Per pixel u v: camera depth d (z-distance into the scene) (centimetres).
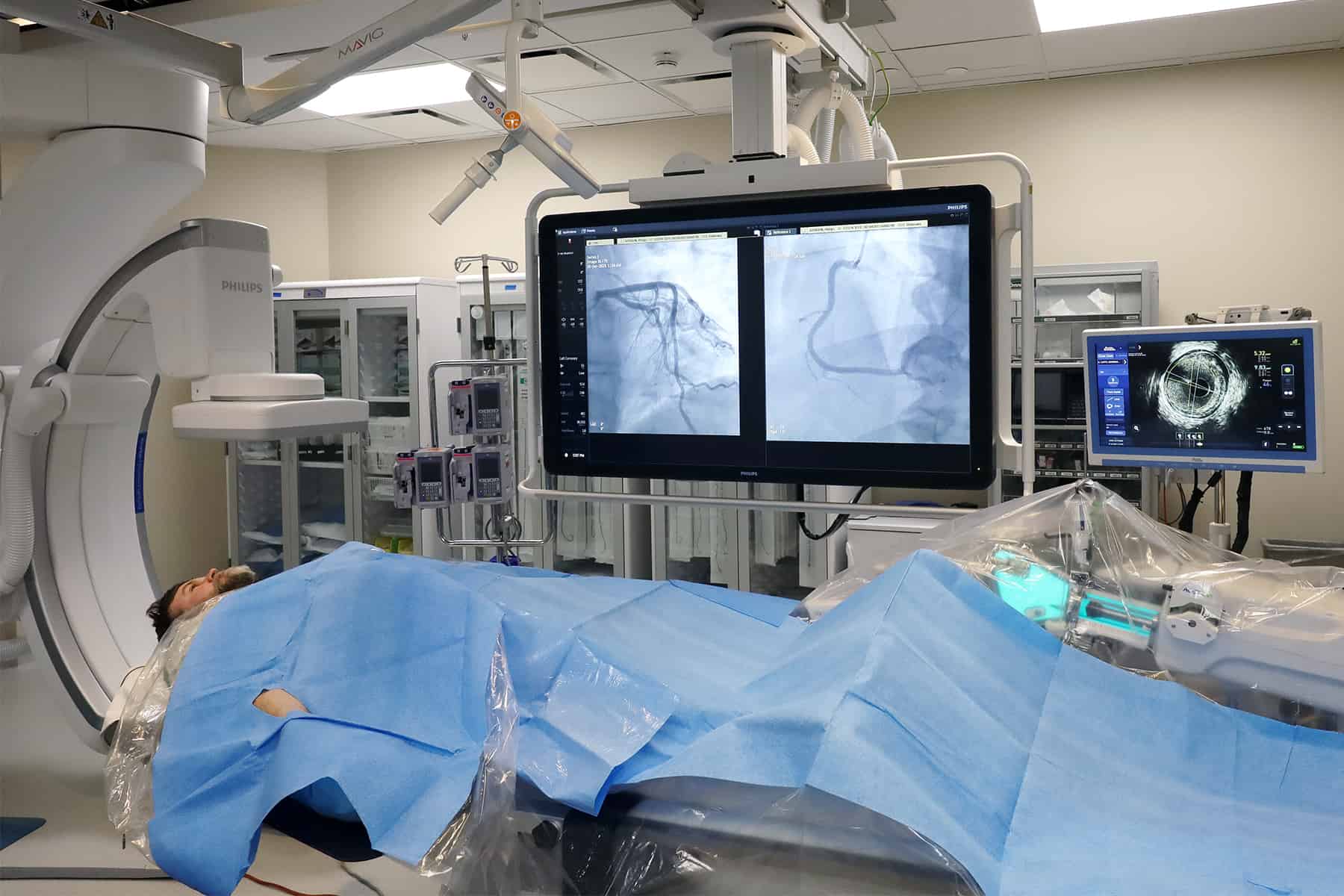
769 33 202
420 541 516
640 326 211
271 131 546
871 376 195
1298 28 400
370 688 168
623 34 385
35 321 285
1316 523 445
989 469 189
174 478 568
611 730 138
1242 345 278
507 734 143
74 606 312
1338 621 136
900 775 106
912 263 190
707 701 141
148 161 263
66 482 312
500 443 358
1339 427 439
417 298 509
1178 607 143
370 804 141
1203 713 133
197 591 306
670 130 543
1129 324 422
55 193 264
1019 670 137
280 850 283
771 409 204
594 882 126
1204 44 420
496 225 586
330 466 540
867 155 240
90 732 305
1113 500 162
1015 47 421
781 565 487
